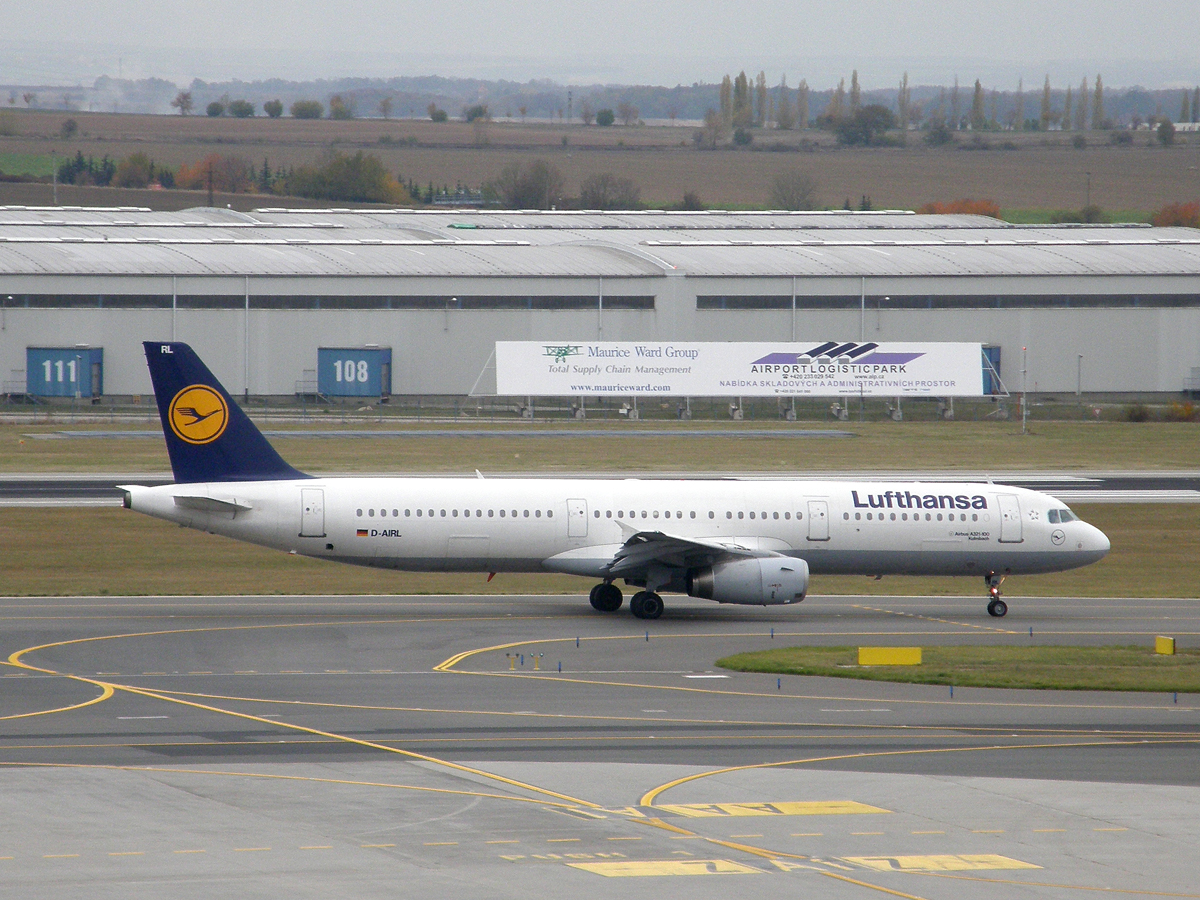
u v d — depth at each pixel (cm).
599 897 8488
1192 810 10588
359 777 11088
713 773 11456
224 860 9006
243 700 13950
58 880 8569
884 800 10762
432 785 10906
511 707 13875
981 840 9812
